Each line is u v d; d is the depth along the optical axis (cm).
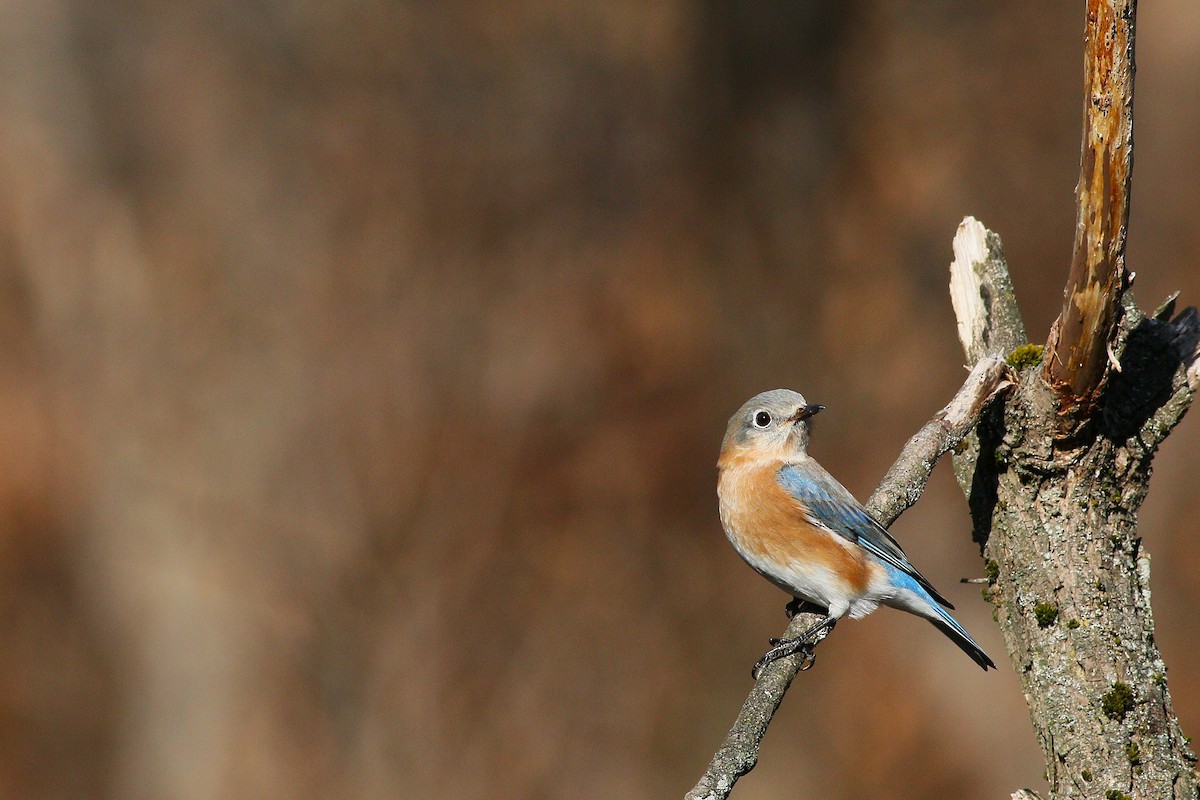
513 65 1930
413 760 1595
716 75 1998
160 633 1647
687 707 1633
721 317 1898
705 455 1800
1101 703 560
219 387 1716
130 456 1681
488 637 1656
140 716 1633
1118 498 591
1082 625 573
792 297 1909
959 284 727
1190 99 1911
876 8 1986
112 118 1764
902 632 1656
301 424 1714
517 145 1916
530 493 1742
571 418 1791
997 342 696
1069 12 1930
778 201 1955
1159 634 1639
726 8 2000
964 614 1666
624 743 1614
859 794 1587
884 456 1795
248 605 1642
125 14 1773
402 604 1658
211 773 1595
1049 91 1916
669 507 1764
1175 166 1888
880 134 1948
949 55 1956
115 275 1730
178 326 1728
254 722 1608
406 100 1877
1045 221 1873
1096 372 561
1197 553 1669
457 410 1769
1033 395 586
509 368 1805
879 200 1923
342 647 1638
